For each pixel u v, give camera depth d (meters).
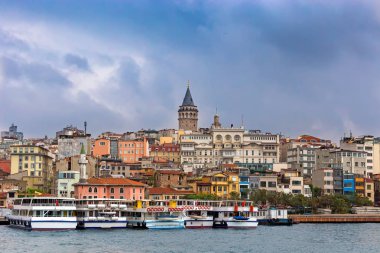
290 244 175.38
